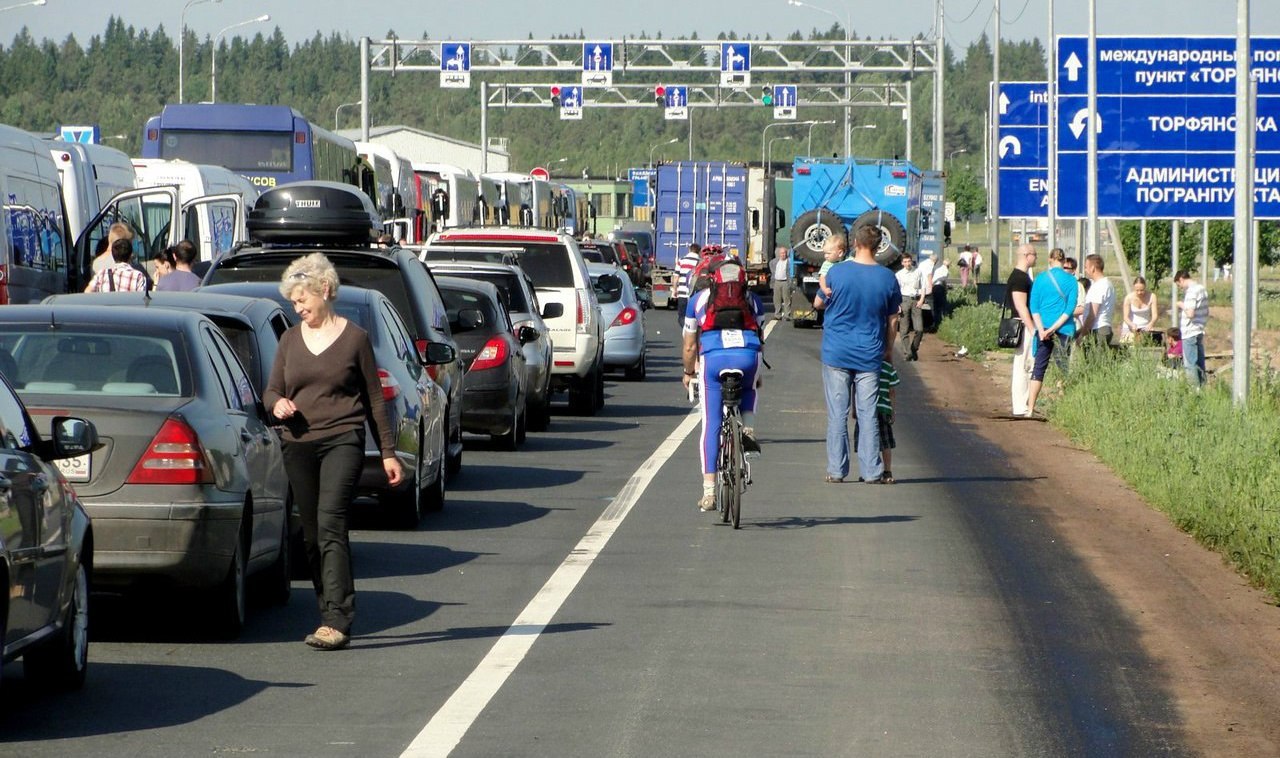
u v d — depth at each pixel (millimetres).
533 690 29781
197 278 67500
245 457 34688
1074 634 35125
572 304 86750
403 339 50844
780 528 49469
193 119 129000
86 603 29953
